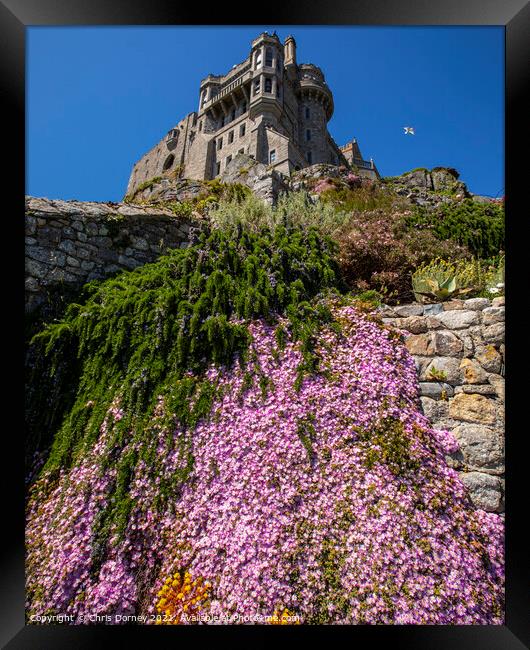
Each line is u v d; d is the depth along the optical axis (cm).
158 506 291
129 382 362
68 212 540
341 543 251
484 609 226
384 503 262
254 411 325
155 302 418
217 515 278
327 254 534
